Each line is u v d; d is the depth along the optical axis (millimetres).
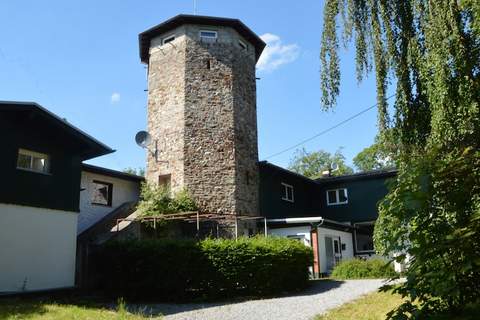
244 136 20469
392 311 2932
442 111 7141
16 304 9656
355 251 24062
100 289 13789
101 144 13969
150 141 19906
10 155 12219
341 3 8930
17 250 11969
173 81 20234
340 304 10406
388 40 8453
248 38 22031
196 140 19328
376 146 9344
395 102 8391
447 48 7188
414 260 2803
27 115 12586
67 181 13867
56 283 12883
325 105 8758
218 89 20109
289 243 14203
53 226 13094
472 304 2574
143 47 22125
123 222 17438
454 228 2748
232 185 19234
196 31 20547
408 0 8578
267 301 11672
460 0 7207
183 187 18734
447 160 3016
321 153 51562
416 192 2787
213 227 18547
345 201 25859
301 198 25172
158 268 12758
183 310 10562
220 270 12742
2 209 11781
